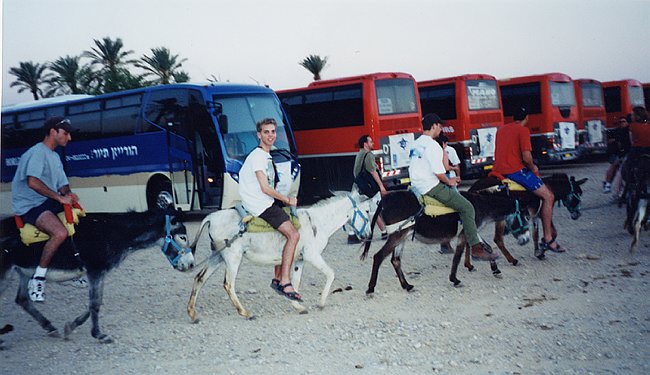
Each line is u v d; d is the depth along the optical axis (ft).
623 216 47.67
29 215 24.82
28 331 27.63
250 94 56.08
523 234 32.96
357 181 41.60
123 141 60.13
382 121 62.90
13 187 25.11
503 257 36.68
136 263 41.86
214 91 54.19
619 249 36.99
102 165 62.18
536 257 36.01
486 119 75.25
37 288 24.84
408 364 21.56
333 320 26.96
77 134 63.82
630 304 26.55
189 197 55.16
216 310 29.66
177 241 26.53
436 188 30.04
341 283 33.17
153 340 25.54
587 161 102.83
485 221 31.96
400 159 64.13
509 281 31.50
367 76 62.80
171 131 56.08
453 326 25.27
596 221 46.37
